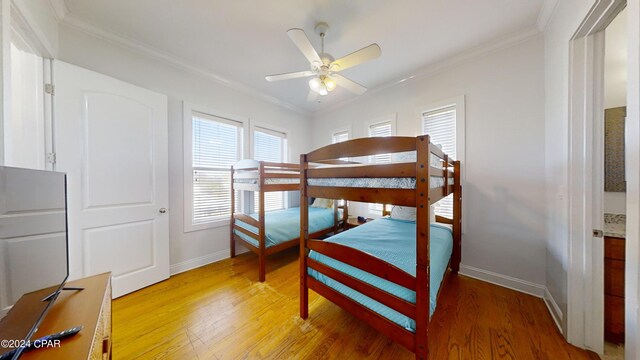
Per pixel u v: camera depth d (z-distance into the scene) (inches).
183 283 90.6
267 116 140.5
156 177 90.0
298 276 97.6
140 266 85.2
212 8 69.2
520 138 82.1
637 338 30.5
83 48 77.0
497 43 84.8
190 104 104.9
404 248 59.6
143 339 58.6
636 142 31.0
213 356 53.4
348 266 56.3
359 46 87.6
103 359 38.3
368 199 49.4
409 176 42.9
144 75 91.4
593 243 53.4
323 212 130.6
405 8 68.6
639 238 30.5
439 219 103.3
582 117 54.4
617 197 69.8
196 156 110.3
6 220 28.8
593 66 53.2
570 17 55.8
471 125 93.4
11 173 29.9
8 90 42.9
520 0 65.8
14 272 29.6
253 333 61.2
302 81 119.6
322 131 163.0
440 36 82.2
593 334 53.6
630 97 32.2
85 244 72.1
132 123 82.9
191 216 106.0
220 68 106.4
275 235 100.7
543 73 77.0
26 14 51.1
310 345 56.7
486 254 90.1
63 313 35.9
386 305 46.9
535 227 79.3
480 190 91.3
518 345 56.1
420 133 110.0
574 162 55.4
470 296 79.1
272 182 100.4
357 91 86.4
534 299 76.9
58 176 40.0
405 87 116.0
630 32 32.3
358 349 55.4
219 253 117.3
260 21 74.8
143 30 79.8
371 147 48.1
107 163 76.8
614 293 54.3
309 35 81.1
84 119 71.9
